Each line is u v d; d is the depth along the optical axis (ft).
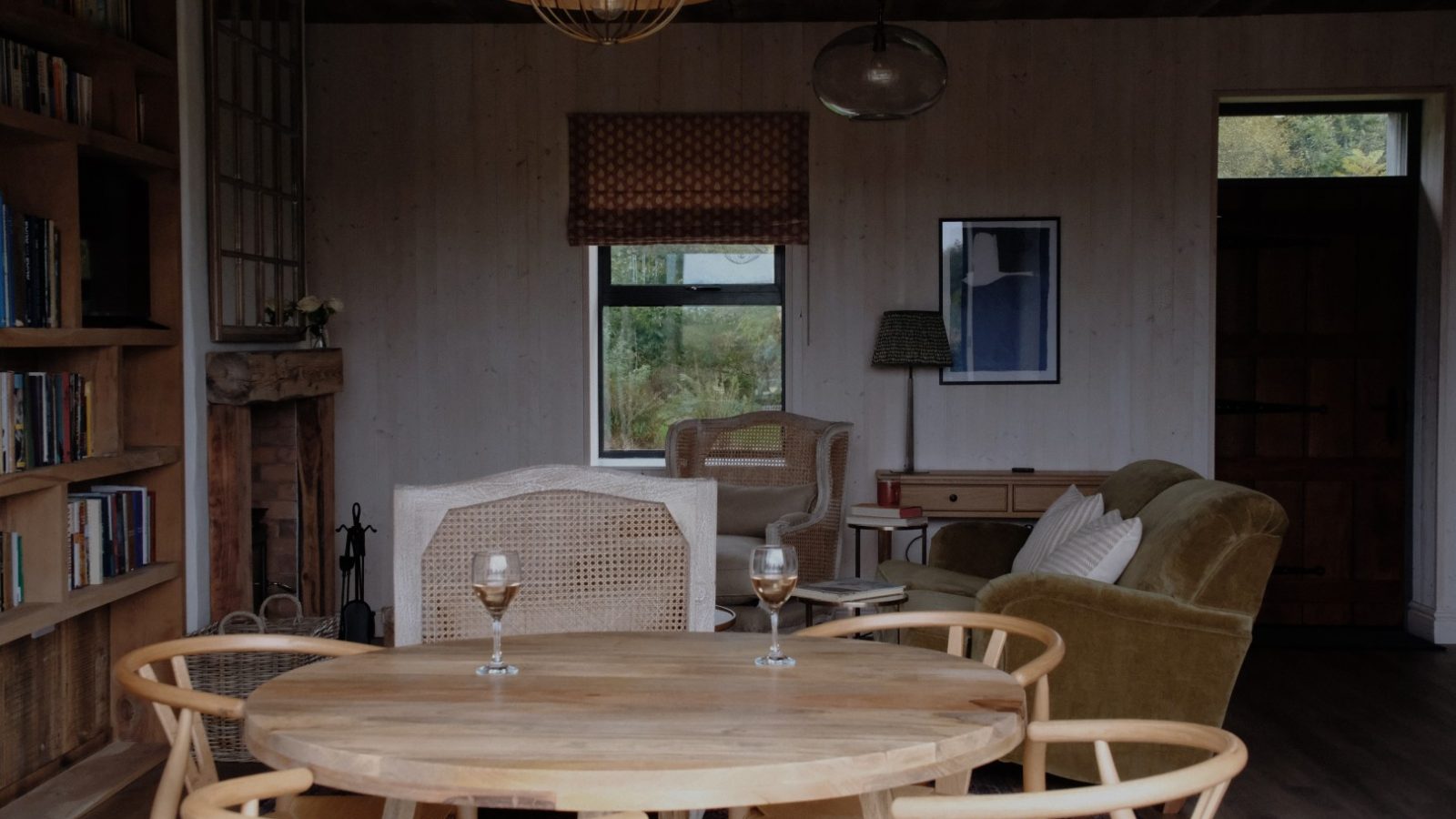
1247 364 21.06
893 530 19.11
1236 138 20.95
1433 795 12.54
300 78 18.49
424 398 20.71
